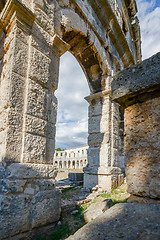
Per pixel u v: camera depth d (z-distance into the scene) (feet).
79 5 18.26
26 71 10.50
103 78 23.98
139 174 4.85
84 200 14.38
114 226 3.57
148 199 4.56
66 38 19.90
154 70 4.76
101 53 22.71
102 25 24.31
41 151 10.35
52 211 9.64
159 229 3.11
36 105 10.60
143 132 5.01
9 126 8.88
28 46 10.98
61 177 35.12
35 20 11.63
